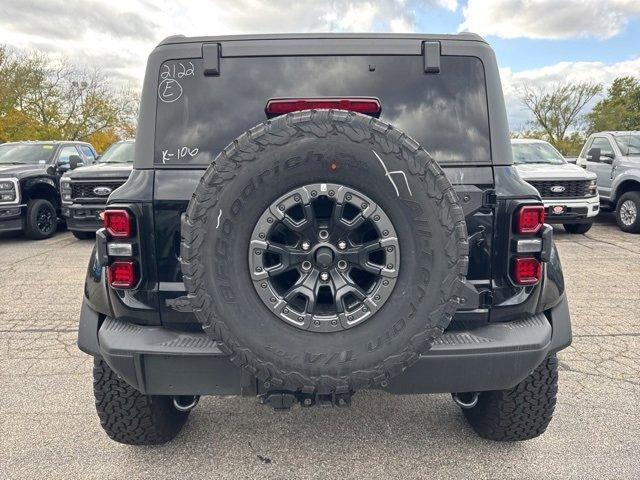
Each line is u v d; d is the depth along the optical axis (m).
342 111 1.76
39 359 3.81
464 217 1.90
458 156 2.19
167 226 2.12
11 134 34.97
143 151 2.19
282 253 1.81
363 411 3.00
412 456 2.56
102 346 2.11
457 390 2.06
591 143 11.27
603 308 4.99
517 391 2.41
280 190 1.77
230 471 2.46
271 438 2.73
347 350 1.81
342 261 1.83
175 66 2.21
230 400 3.15
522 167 9.32
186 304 2.07
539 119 45.62
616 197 10.11
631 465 2.47
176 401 2.33
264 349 1.81
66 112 39.72
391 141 1.74
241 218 1.78
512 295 2.15
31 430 2.82
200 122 2.20
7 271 6.73
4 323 4.64
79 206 8.10
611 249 8.08
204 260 1.77
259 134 1.74
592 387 3.28
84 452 2.61
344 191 1.78
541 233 2.09
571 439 2.69
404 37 2.24
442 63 2.22
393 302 1.81
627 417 2.91
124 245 2.07
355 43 2.22
